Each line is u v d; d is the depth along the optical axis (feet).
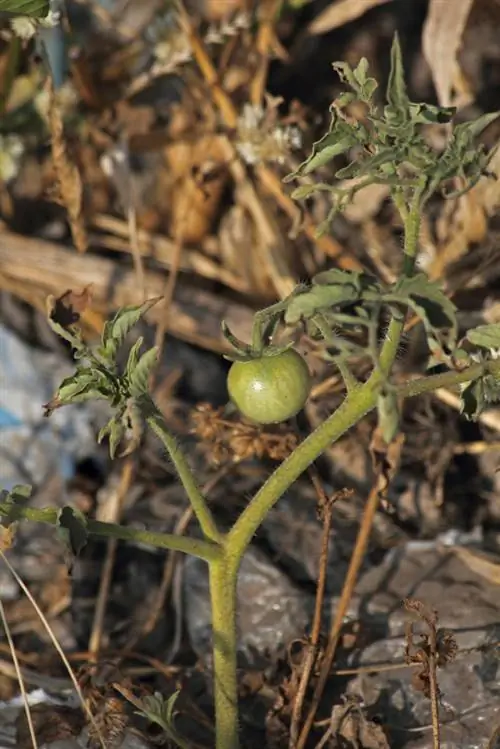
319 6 24.09
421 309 10.99
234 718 13.70
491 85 22.27
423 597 16.43
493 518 18.65
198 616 17.03
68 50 21.89
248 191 21.07
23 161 22.03
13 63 21.36
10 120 21.70
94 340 20.93
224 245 21.89
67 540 12.08
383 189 20.72
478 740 14.71
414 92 23.71
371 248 21.02
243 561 17.06
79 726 15.15
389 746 14.58
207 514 13.12
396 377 18.69
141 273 19.97
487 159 11.75
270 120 20.33
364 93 11.84
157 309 20.61
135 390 12.29
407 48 24.08
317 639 15.05
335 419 12.66
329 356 11.59
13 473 20.11
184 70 21.99
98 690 15.29
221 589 13.28
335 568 17.34
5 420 20.49
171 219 22.17
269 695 15.67
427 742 14.78
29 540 19.17
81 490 19.63
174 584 17.51
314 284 11.59
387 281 20.67
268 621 16.57
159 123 22.76
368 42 24.04
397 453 16.35
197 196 21.89
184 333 20.56
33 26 18.72
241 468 19.17
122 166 21.70
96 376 12.21
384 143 11.66
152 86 23.25
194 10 22.56
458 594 16.40
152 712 13.51
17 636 17.78
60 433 20.31
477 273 19.24
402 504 18.72
